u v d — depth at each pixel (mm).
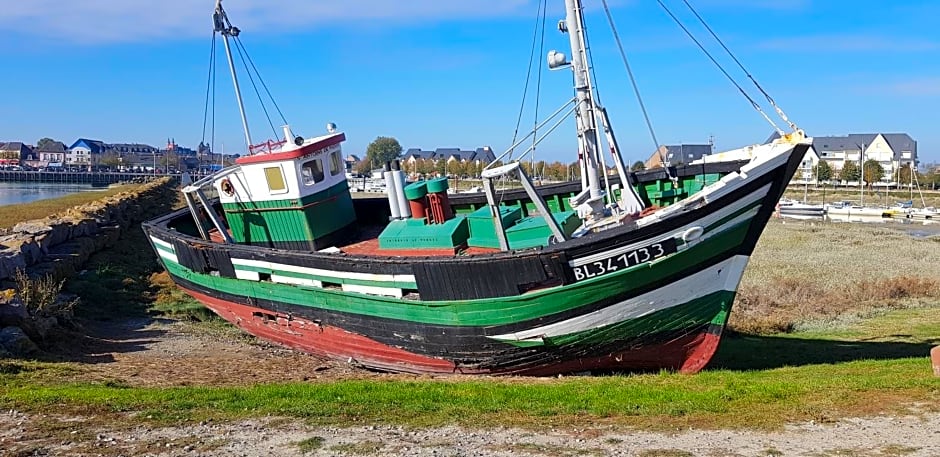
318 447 7617
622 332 11469
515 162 11273
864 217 68438
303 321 13953
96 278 21203
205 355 14492
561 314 11242
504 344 11750
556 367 11984
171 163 168125
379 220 18641
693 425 8273
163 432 8102
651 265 11000
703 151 93750
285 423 8469
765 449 7426
